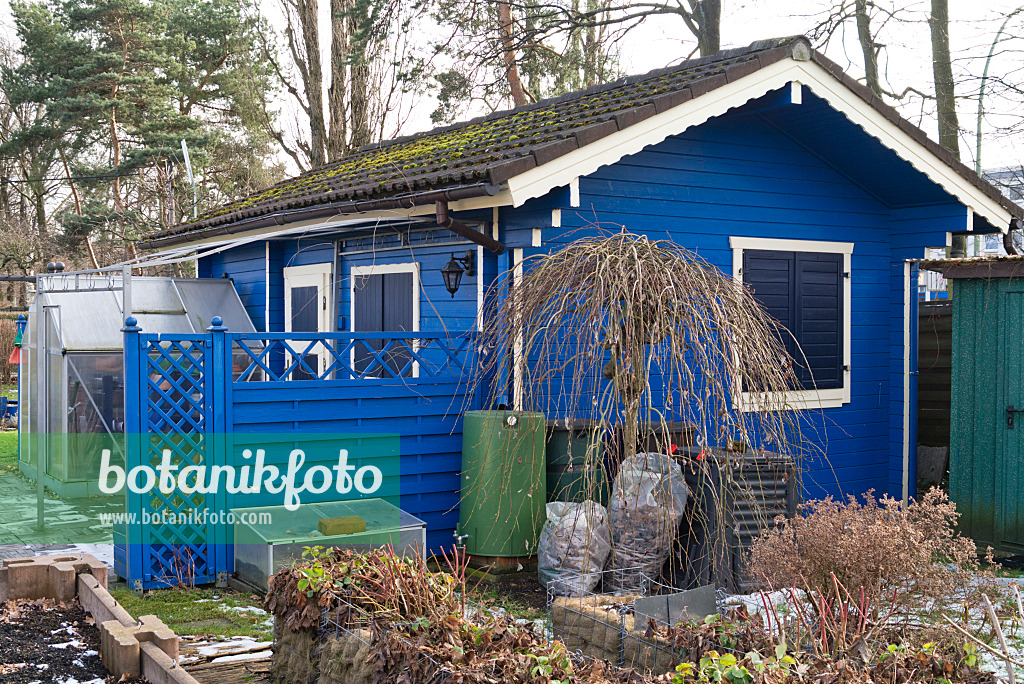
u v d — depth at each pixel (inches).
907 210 415.2
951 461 355.3
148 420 277.1
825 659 142.9
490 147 355.3
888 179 398.9
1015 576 316.8
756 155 379.2
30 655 184.1
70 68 1181.7
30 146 1212.5
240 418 290.4
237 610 253.8
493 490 299.4
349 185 408.5
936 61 580.4
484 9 759.7
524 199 290.7
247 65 1242.0
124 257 1269.7
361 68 851.4
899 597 189.9
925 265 361.1
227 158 1291.8
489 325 296.7
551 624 217.6
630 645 177.0
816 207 397.7
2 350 948.6
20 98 1192.2
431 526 321.1
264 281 513.0
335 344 450.6
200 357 286.7
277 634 190.7
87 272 396.8
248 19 1243.2
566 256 249.6
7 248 1175.6
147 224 1218.0
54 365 401.1
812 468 393.7
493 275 339.6
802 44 337.1
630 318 224.8
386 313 412.8
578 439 312.2
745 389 278.1
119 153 1240.8
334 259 448.5
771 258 384.8
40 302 414.0
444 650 145.9
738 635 161.0
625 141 306.8
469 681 136.2
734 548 261.3
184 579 281.4
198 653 212.7
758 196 380.2
